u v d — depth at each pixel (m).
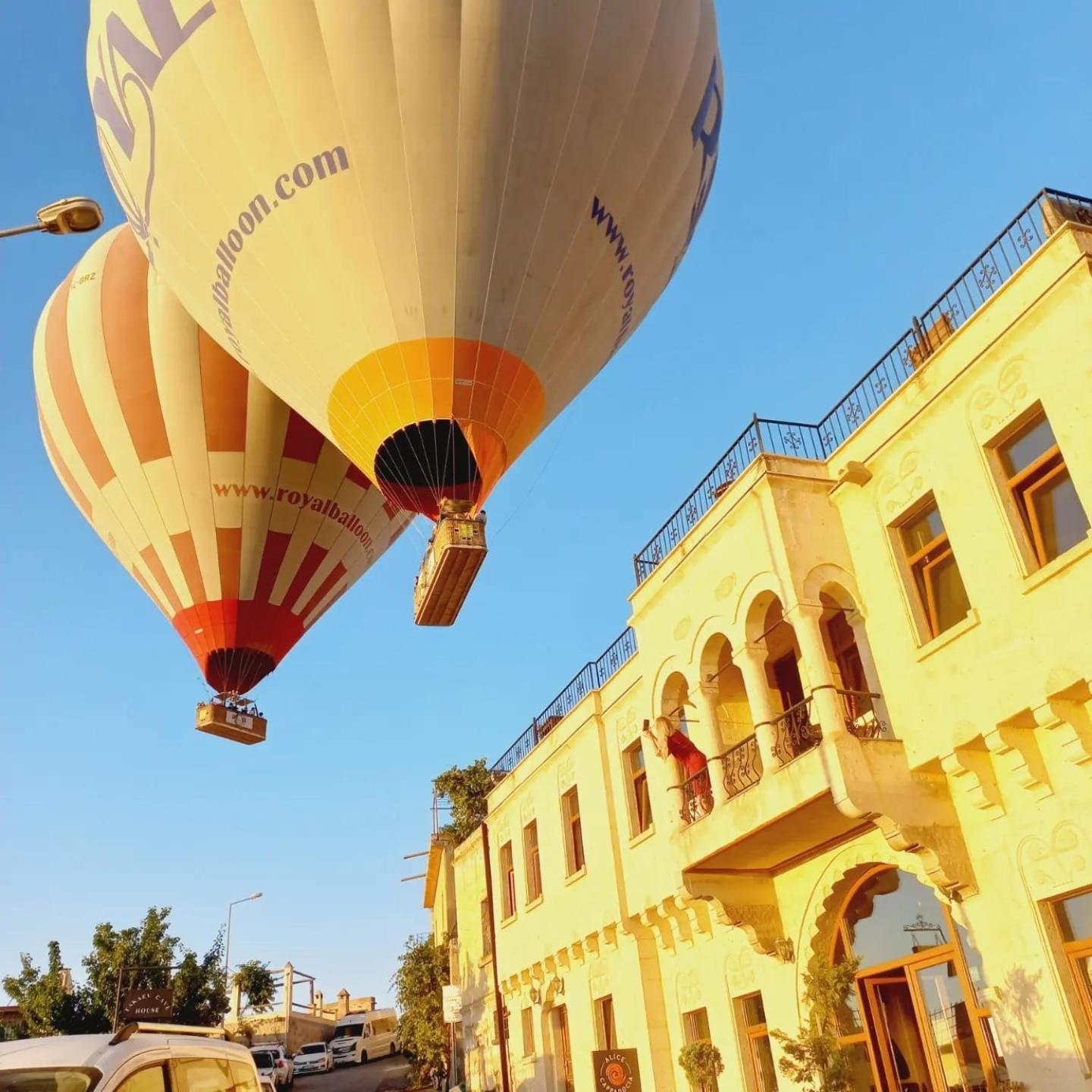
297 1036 57.50
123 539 23.41
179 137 15.88
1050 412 10.45
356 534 24.11
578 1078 19.58
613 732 19.17
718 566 14.44
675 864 14.70
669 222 17.31
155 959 39.09
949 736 11.26
